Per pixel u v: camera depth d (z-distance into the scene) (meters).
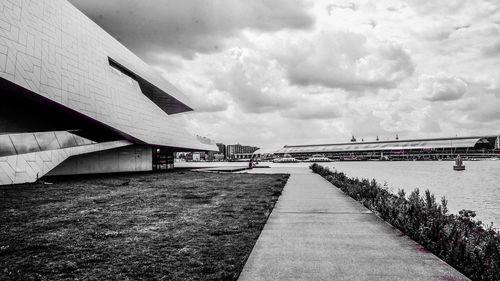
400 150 134.25
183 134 42.69
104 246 6.36
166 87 42.88
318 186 18.53
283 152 169.62
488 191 20.77
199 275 4.81
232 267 5.10
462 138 125.75
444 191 20.91
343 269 4.98
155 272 4.97
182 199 12.98
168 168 45.09
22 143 19.52
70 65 23.52
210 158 172.75
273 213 9.84
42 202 12.10
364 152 145.00
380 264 5.19
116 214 9.69
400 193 11.06
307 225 8.12
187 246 6.31
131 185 18.84
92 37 28.67
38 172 19.81
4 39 17.56
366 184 14.86
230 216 9.31
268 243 6.47
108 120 26.61
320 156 154.88
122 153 33.81
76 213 9.86
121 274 4.89
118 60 32.25
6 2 18.47
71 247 6.31
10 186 17.64
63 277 4.81
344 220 8.73
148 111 34.78
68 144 23.17
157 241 6.70
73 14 26.34
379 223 8.33
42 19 21.69
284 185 19.19
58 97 21.31
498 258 4.66
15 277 4.80
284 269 5.00
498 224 10.77
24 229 7.81
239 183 20.34
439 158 124.69
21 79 18.27
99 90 26.64
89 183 19.78
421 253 5.75
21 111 21.95
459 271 4.88
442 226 6.34
